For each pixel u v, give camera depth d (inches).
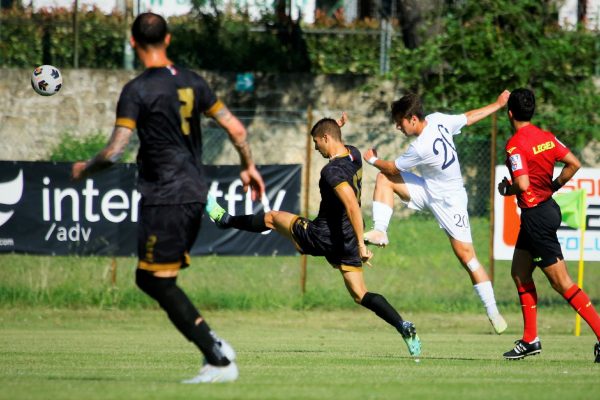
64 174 2113.7
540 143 1208.8
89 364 1133.1
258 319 2112.5
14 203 2106.3
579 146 2613.2
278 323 2064.5
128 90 811.4
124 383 841.5
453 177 1325.0
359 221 1226.6
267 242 2160.4
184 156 819.4
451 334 1908.2
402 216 2591.0
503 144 2652.6
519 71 2731.3
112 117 2869.1
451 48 2822.3
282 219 1315.2
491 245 2128.4
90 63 3265.3
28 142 2792.8
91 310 2160.4
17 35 3277.6
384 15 3228.3
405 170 1315.2
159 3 3358.8
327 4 3614.7
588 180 2034.9
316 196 2753.4
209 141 2689.5
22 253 2105.1
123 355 1294.3
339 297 2249.0
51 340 1622.8
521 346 1256.8
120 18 3312.0
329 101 3080.7
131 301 2193.7
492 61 2763.3
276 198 2153.1
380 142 2719.0
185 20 3378.4
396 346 1565.0
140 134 815.1
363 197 2684.5
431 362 1177.4
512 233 2090.3
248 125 2886.3
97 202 2127.2
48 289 2194.9
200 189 823.7
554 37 2888.8
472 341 1701.5
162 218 813.9
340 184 1232.2
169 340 1638.8
